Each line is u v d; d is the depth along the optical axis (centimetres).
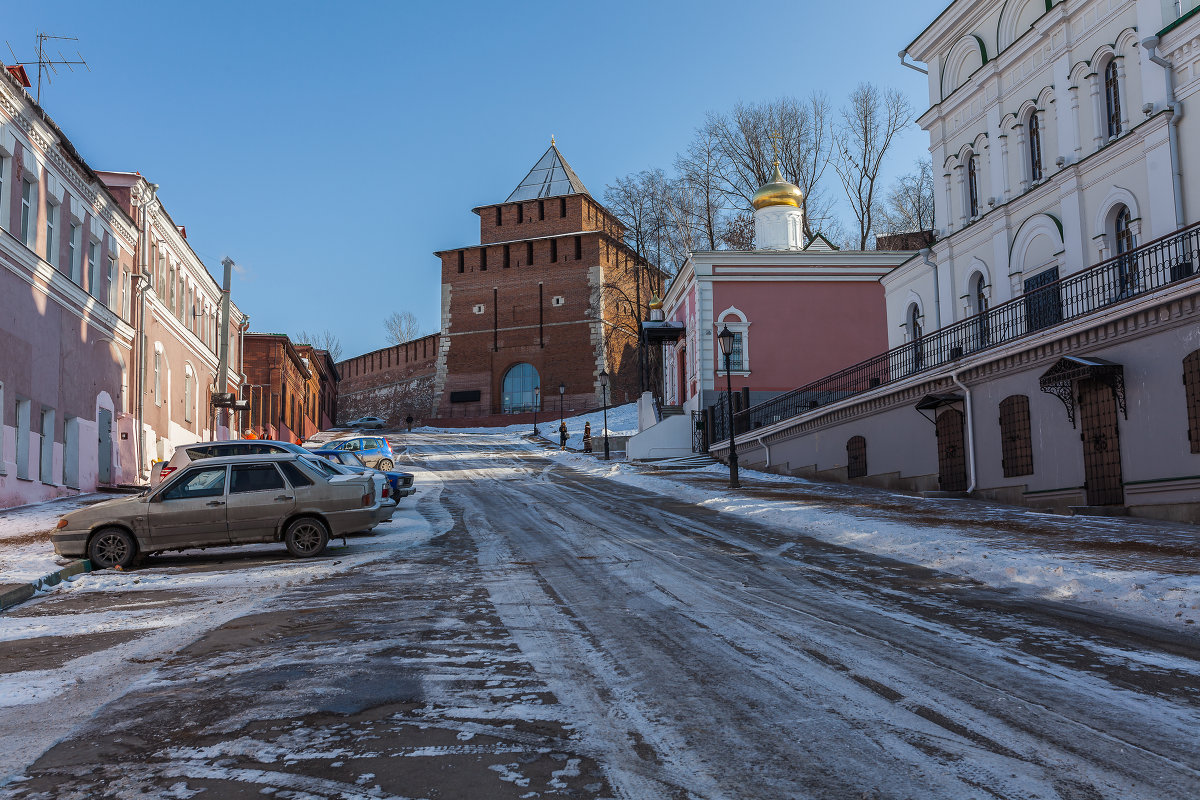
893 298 3041
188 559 1363
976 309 2541
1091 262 2005
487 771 429
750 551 1263
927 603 871
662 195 5572
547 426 7206
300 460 1373
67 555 1289
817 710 519
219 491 1333
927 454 2161
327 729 495
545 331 8225
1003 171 2366
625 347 7900
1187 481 1377
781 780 413
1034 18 2275
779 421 2977
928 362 2369
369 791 407
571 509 1948
